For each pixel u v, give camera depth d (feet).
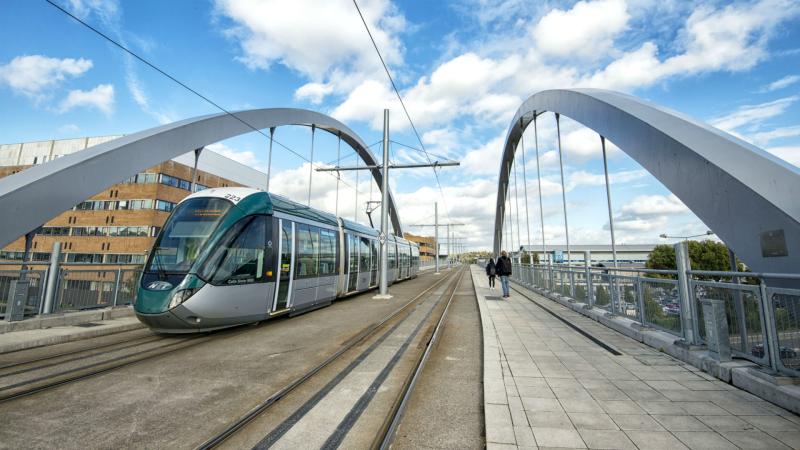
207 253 23.34
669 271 18.97
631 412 11.38
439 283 77.36
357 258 45.85
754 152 17.35
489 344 20.29
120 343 21.66
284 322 28.96
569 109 40.63
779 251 15.08
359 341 22.49
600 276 29.32
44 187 28.45
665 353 18.38
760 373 12.76
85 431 10.82
